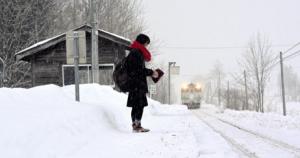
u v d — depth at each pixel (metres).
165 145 8.75
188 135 10.17
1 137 6.27
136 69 10.61
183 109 33.81
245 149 9.75
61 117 8.36
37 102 9.93
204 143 10.55
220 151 9.16
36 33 33.53
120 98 18.81
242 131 14.55
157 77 10.76
